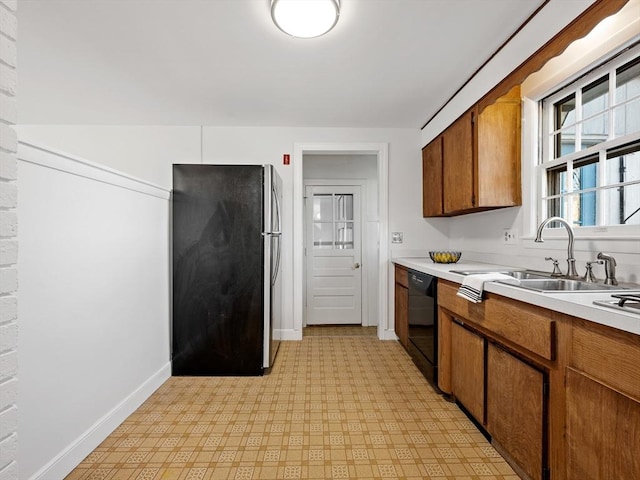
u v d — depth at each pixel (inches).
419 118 132.6
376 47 83.0
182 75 97.5
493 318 63.7
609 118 69.2
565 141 84.7
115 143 138.8
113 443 69.9
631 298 40.9
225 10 68.9
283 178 141.5
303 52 85.3
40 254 55.0
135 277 85.5
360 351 128.8
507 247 102.0
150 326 93.1
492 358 65.3
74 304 63.0
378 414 81.5
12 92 36.3
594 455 40.4
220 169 105.0
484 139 94.8
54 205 58.0
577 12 58.5
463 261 125.6
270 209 106.1
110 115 128.5
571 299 45.8
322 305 173.6
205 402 87.7
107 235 73.6
